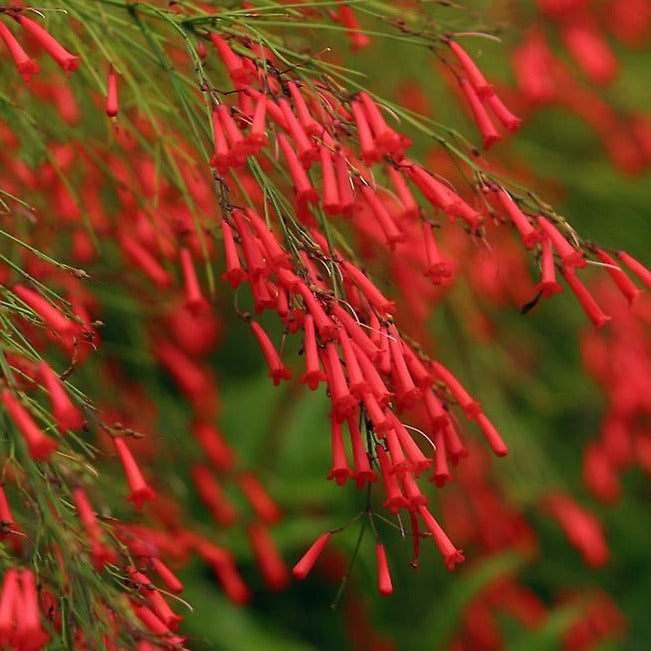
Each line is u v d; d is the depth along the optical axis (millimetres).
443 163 6984
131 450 5879
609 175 7695
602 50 7609
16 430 3379
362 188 3879
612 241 7758
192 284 4652
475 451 7184
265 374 7469
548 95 7277
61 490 3697
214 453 6336
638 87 8047
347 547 6789
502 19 7246
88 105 5352
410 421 6797
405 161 3955
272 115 3752
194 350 6547
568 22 7625
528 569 7672
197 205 5203
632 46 8406
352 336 3686
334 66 4059
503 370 7383
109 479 5020
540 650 6809
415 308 6375
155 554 3941
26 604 3111
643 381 7395
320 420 7191
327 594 7176
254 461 7082
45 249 5094
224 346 7723
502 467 7199
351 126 3961
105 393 5754
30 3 4668
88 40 4930
